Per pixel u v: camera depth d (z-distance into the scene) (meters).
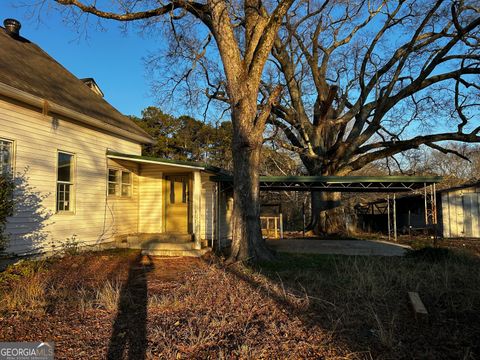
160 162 11.02
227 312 4.84
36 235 8.73
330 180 12.09
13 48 11.33
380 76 19.23
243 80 9.05
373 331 4.13
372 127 18.61
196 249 10.61
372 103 19.20
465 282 6.09
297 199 31.41
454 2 14.54
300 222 31.02
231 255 8.94
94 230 10.94
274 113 20.45
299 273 7.20
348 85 20.52
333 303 5.14
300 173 31.16
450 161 37.50
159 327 4.33
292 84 19.89
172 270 8.12
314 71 19.70
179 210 12.79
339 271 7.45
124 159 11.55
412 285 5.98
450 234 16.81
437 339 3.94
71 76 14.09
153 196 13.17
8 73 8.42
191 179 12.70
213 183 12.35
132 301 5.42
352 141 18.38
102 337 4.08
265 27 9.32
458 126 17.69
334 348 3.73
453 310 4.77
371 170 34.75
